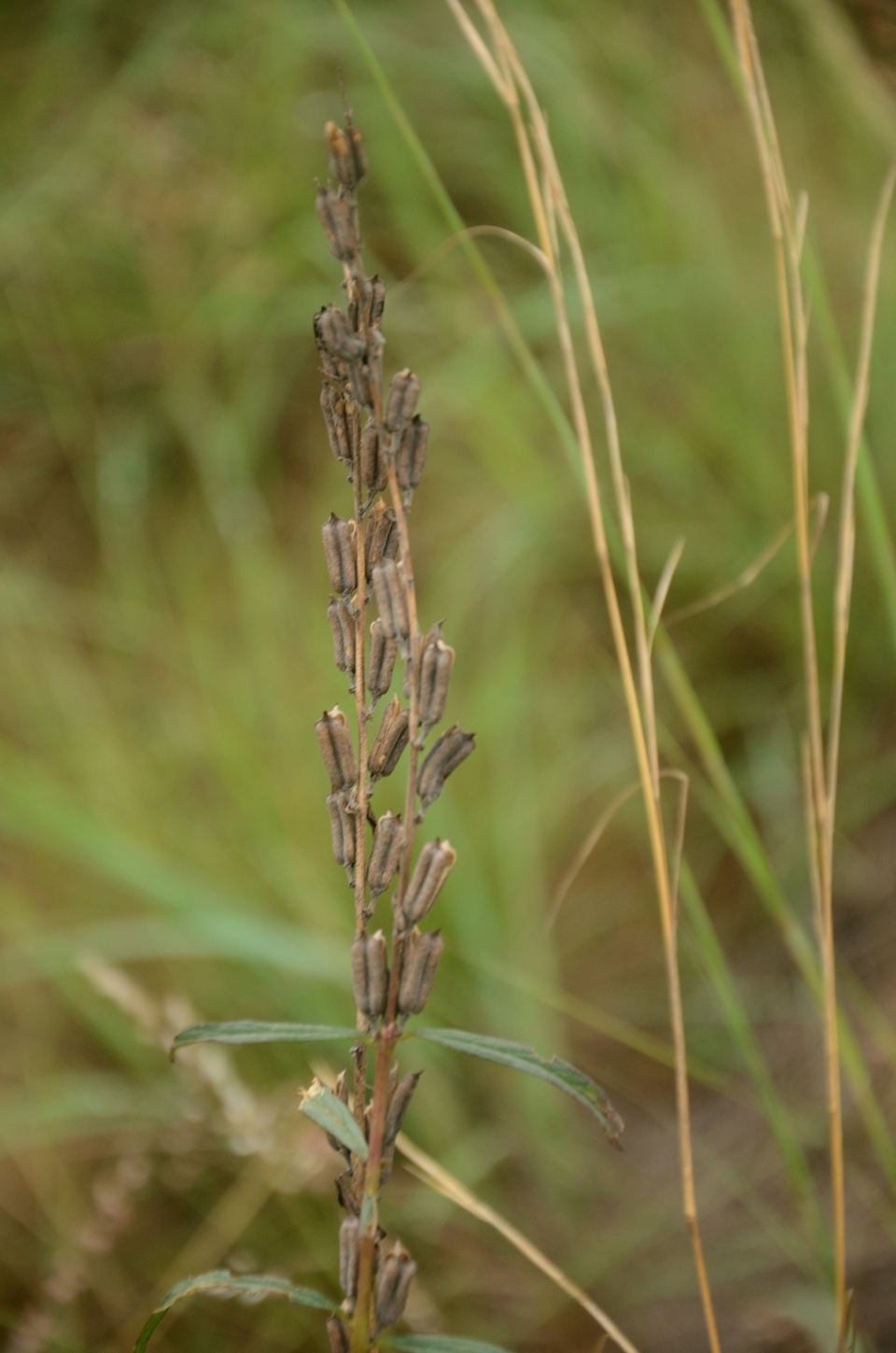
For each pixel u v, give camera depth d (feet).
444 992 6.42
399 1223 5.67
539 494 8.35
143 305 10.12
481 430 8.71
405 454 3.33
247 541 8.75
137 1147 5.64
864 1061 5.78
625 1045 6.58
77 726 7.90
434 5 10.05
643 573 8.21
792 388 3.94
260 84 10.30
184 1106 5.39
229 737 7.53
